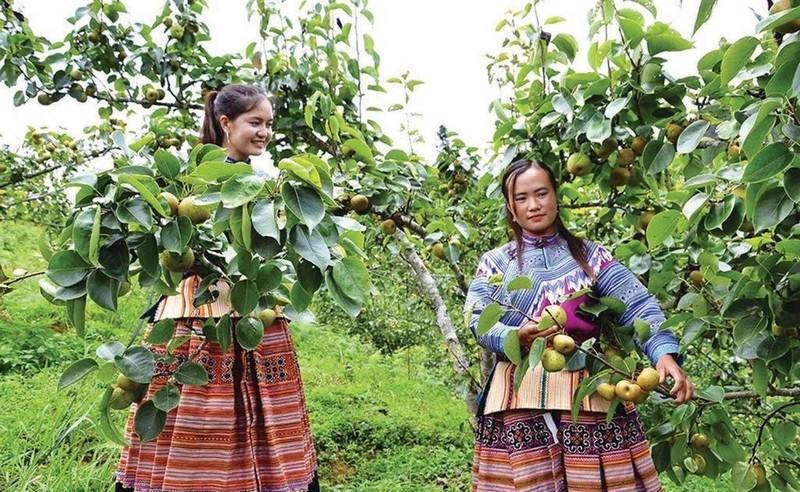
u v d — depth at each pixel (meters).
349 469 3.92
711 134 1.98
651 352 1.90
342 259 1.51
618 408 1.95
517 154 2.46
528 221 2.09
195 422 2.19
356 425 4.60
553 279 2.04
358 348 7.72
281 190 1.35
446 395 6.03
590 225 3.08
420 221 3.14
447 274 4.28
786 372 1.71
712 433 2.15
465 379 2.89
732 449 2.13
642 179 2.32
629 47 2.01
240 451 2.25
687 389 1.81
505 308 1.80
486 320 1.74
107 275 1.41
